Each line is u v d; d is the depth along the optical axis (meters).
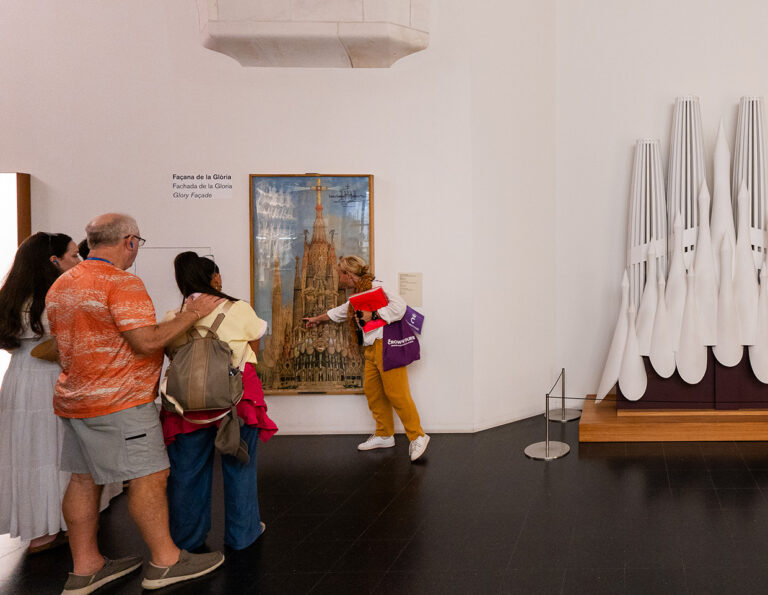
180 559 3.11
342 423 5.56
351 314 5.12
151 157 5.38
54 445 3.44
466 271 5.44
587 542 3.40
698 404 5.24
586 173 6.09
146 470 2.94
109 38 5.32
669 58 5.87
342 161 5.43
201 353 3.05
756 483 4.18
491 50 5.50
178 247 5.43
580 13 6.02
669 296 5.33
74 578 3.01
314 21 5.00
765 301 5.16
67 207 5.36
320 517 3.84
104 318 2.81
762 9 5.72
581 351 6.20
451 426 5.54
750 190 5.43
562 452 4.91
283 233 5.41
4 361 5.27
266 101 5.39
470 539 3.48
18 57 5.30
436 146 5.40
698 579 2.98
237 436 3.12
